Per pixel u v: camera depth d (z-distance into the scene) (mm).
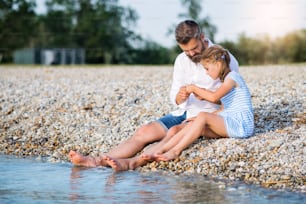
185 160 7309
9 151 8398
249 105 7551
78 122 9289
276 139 7535
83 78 13500
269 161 7078
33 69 16953
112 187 6539
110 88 11219
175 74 7746
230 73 7453
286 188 6434
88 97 10523
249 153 7270
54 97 10703
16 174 7109
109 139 8508
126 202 6039
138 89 10969
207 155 7344
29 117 9766
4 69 17031
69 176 7004
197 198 6137
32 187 6562
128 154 7520
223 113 7531
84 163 7484
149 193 6316
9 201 6094
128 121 9062
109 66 18016
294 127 7984
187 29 7348
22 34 22422
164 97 10195
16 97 11016
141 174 7059
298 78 11758
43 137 8898
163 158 7297
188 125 7473
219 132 7484
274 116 8477
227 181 6727
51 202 6055
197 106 7672
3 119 9812
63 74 14805
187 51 7457
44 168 7398
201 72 7660
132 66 17938
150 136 7598
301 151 7207
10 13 22469
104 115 9445
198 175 6977
